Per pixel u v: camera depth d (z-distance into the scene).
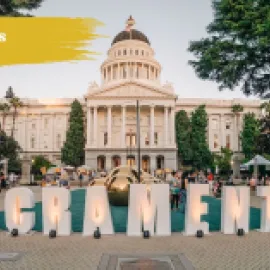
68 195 12.30
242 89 28.27
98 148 79.56
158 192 12.35
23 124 91.12
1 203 23.06
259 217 17.31
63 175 40.03
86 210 12.25
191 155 81.31
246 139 81.50
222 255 9.30
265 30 21.88
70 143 80.62
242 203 12.60
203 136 82.19
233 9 24.03
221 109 93.12
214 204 22.84
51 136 91.75
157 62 99.88
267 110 46.47
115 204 20.34
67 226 12.16
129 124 85.94
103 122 86.75
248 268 8.04
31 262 8.57
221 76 26.12
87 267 8.09
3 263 8.48
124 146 80.69
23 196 12.27
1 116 91.69
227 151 63.81
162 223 12.30
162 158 83.25
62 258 8.95
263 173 48.22
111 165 80.12
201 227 12.34
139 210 12.21
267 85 27.73
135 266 7.98
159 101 82.62
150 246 10.39
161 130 86.44
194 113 84.25
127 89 82.81
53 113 92.19
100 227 12.23
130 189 12.27
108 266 8.00
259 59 25.56
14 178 41.22
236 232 12.55
